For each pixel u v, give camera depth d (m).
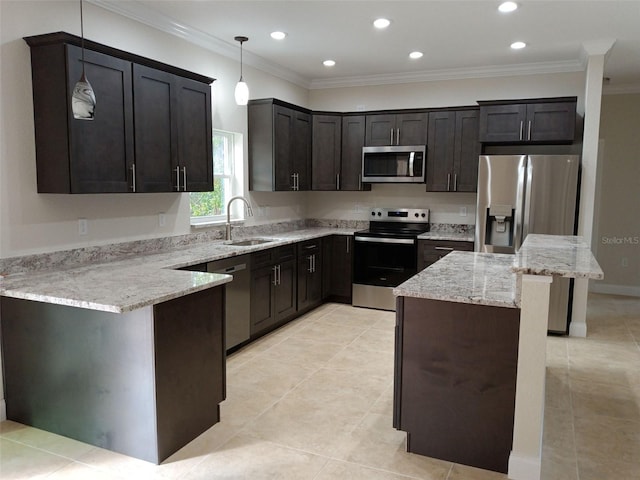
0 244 2.75
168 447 2.46
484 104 4.90
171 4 3.47
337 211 6.18
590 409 3.09
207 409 2.74
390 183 5.71
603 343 4.41
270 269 4.41
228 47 4.48
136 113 3.17
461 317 2.33
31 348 2.66
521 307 2.19
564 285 4.51
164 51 3.84
